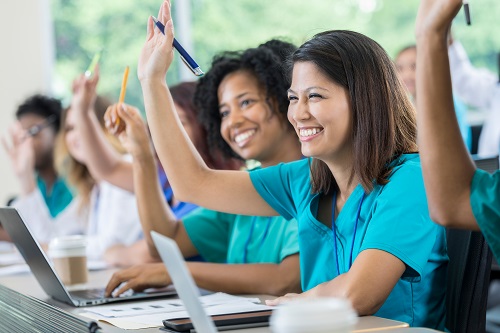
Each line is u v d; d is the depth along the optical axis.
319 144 2.17
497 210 1.62
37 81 7.01
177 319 1.90
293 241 2.56
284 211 2.49
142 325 1.93
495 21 6.61
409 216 2.05
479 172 1.66
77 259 2.88
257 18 7.10
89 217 4.77
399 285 2.16
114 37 7.09
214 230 3.11
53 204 5.39
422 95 1.61
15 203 5.19
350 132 2.17
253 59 2.85
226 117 2.91
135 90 7.07
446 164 1.63
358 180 2.20
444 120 1.61
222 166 3.21
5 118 6.92
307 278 2.33
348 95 2.16
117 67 7.07
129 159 4.39
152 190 3.05
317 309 1.19
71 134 4.69
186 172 2.49
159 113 2.47
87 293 2.63
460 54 5.72
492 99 5.44
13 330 2.46
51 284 2.47
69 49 7.11
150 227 3.06
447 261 2.27
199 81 3.01
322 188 2.32
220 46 7.16
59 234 4.92
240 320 1.85
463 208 1.66
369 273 1.98
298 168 2.46
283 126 2.85
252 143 2.85
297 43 3.04
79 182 4.78
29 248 2.47
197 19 7.18
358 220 2.18
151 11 7.09
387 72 2.19
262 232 2.79
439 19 1.55
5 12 6.95
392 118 2.17
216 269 2.59
